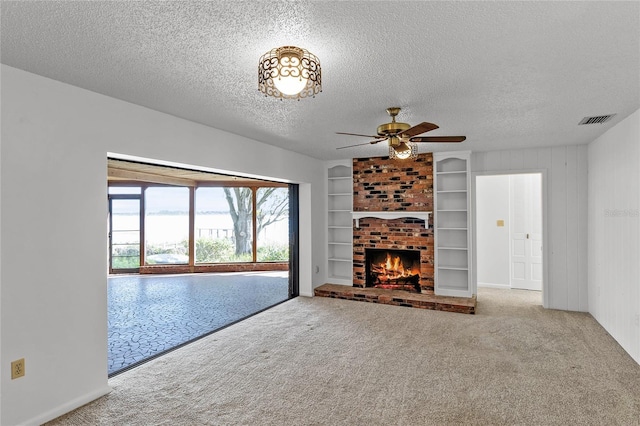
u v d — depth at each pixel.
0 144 2.31
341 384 2.97
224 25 1.84
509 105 3.21
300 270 6.23
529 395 2.76
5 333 2.32
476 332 4.21
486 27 1.87
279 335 4.17
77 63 2.31
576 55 2.21
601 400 2.69
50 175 2.57
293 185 6.20
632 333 3.49
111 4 1.64
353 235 6.41
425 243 5.84
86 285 2.79
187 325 4.62
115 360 3.50
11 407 2.34
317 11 1.71
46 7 1.66
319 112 3.40
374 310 5.20
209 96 2.96
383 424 2.40
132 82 2.65
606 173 4.25
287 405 2.65
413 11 1.71
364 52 2.15
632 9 1.71
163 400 2.74
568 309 5.18
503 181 6.81
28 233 2.44
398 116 3.53
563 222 5.19
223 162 4.16
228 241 9.09
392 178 6.07
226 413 2.55
